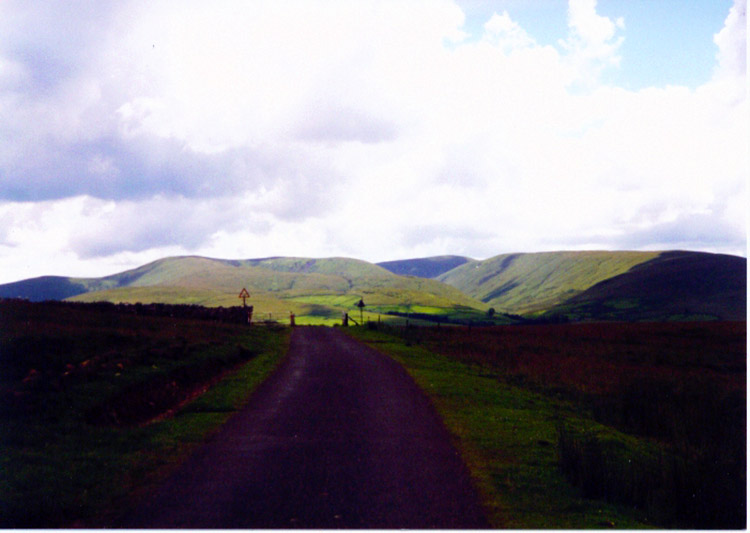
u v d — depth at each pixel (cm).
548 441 1183
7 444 991
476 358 2848
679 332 5112
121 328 2406
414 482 881
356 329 4925
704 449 1116
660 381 2225
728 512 827
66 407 1217
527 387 2047
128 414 1319
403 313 19725
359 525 709
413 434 1189
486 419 1370
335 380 1895
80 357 1656
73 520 727
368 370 2150
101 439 1075
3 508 732
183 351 2048
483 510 777
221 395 1603
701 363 3238
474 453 1063
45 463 916
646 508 860
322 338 3784
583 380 2283
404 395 1644
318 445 1087
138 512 749
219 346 2497
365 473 919
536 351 3481
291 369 2161
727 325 5694
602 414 1678
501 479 917
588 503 841
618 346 3975
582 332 5138
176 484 857
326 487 849
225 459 989
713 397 1925
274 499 796
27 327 1922
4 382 1323
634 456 1138
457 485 875
